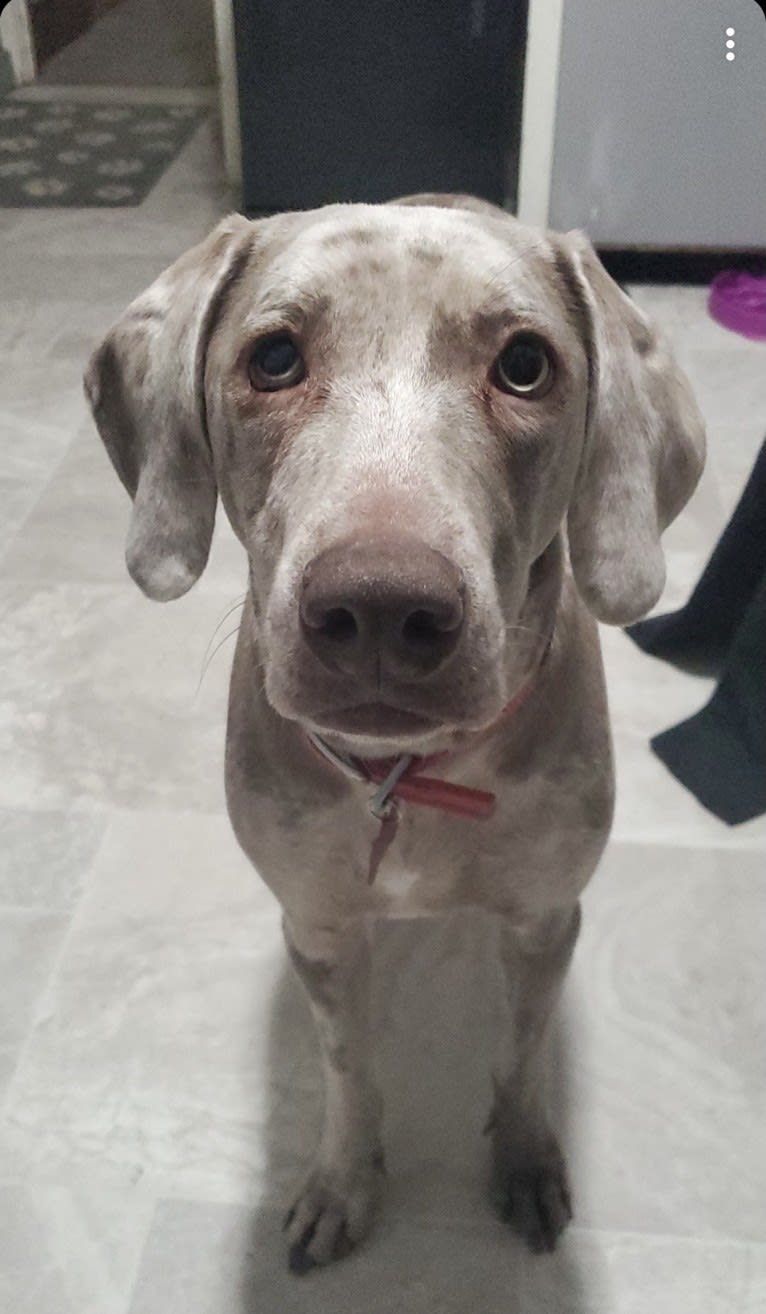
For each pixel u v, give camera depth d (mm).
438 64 3203
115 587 2062
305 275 789
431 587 625
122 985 1445
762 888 1548
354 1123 1175
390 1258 1197
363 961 1137
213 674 1882
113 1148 1290
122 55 5215
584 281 893
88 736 1775
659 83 2924
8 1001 1428
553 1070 1352
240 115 3377
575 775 989
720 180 3059
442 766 930
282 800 979
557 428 833
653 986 1437
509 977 1157
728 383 2658
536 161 3090
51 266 3281
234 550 2145
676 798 1673
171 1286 1183
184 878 1572
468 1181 1257
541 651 929
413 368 764
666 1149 1283
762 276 3141
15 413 2580
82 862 1594
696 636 1887
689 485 1006
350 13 3143
